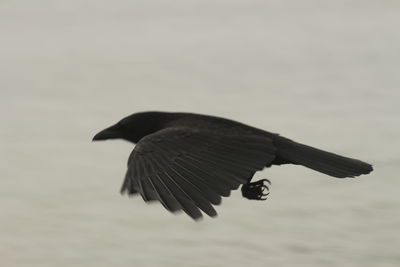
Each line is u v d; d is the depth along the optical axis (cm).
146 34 3412
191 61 2825
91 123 2020
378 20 3500
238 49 3031
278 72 2591
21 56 2994
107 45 3186
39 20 3769
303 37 3238
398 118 1902
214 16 3816
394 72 2475
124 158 1691
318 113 2000
